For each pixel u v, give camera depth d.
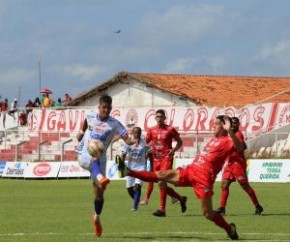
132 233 17.86
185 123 54.62
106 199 30.56
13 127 68.75
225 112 52.66
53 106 70.69
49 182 45.47
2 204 27.69
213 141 16.47
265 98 64.19
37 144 60.25
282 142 49.03
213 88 68.19
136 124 58.28
